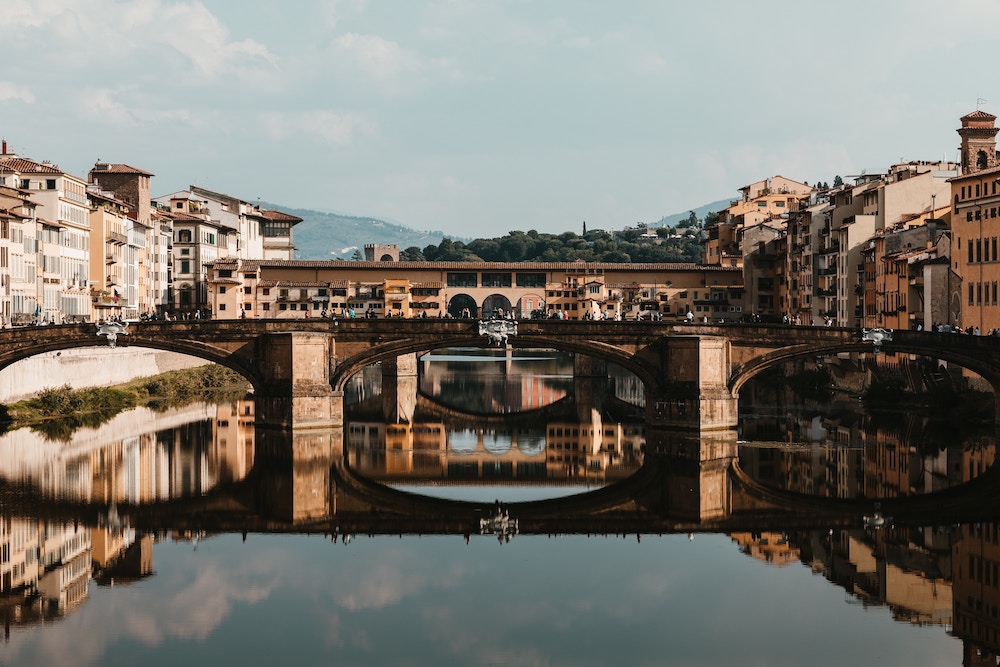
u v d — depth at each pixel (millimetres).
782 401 150625
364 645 56969
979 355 113875
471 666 54688
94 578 66688
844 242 175500
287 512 82812
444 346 124000
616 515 82562
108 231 182000
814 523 79750
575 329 122250
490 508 85125
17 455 102312
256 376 123562
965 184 135000
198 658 55062
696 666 55344
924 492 89250
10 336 118938
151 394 157250
